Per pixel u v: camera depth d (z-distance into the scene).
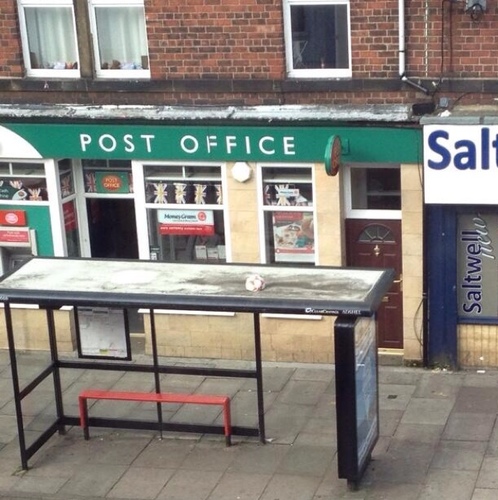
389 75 12.85
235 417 12.59
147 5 13.35
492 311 13.31
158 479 11.27
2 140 14.09
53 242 14.64
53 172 14.25
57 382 12.20
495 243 13.05
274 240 13.95
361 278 11.12
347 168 13.51
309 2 13.04
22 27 13.98
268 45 13.12
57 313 14.70
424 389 13.01
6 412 13.10
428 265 13.25
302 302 10.46
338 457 10.62
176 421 12.54
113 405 13.08
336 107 13.01
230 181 13.73
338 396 10.46
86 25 13.65
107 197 14.67
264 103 13.35
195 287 11.10
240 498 10.76
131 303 10.84
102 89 13.76
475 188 12.59
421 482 10.82
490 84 12.56
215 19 13.20
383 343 14.12
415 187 13.02
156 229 14.40
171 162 13.91
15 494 11.15
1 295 11.10
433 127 12.47
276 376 13.70
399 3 12.52
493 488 10.59
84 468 11.60
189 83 13.48
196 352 14.40
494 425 11.95
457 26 12.48
